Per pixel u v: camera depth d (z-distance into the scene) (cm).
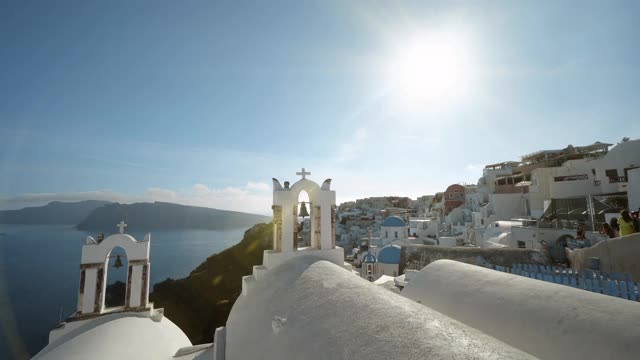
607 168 3006
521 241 2189
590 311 463
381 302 367
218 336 693
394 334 295
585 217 2181
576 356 426
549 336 467
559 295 520
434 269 803
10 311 2864
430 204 8700
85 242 838
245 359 516
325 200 762
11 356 2197
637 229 1212
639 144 2873
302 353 355
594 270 1155
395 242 4119
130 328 786
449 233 5153
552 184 3067
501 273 662
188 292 3538
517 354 249
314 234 757
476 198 5156
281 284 564
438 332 286
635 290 839
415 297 752
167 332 850
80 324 797
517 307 539
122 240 873
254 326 534
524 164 5128
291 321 426
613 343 404
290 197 741
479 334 299
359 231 7831
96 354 679
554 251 1595
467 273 713
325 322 370
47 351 729
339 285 452
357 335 318
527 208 3797
